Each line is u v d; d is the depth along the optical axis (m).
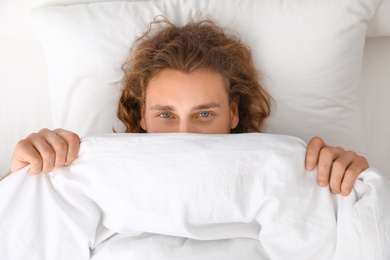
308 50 1.04
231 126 1.07
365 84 1.18
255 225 0.87
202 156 0.81
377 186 0.81
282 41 1.04
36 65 1.18
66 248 0.83
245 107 1.08
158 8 1.08
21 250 0.82
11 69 1.18
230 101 1.03
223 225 0.85
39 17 1.08
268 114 1.08
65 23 1.06
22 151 0.82
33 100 1.17
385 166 1.17
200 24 1.05
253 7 1.06
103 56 1.05
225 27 1.06
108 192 0.81
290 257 0.83
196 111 0.95
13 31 1.15
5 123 1.17
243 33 1.05
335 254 0.82
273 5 1.05
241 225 0.86
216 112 0.97
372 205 0.79
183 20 1.08
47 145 0.83
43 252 0.82
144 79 0.99
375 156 1.18
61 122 1.08
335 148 0.85
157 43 1.00
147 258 0.83
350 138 1.09
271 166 0.82
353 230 0.80
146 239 0.85
